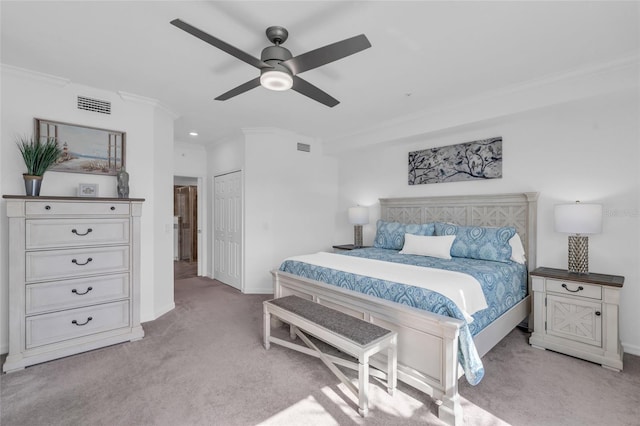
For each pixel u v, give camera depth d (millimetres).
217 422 1738
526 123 3266
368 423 1731
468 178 3717
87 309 2602
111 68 2621
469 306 2062
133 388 2064
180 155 5430
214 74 2730
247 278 4582
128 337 2793
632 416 1791
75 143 2898
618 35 2092
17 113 2627
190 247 7582
